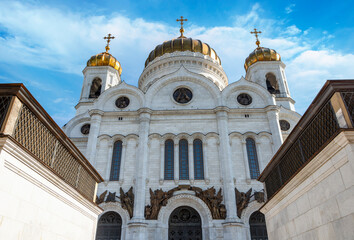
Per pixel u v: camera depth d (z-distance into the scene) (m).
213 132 35.97
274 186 16.59
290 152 13.88
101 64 54.59
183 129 36.72
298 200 12.57
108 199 32.00
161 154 34.94
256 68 51.38
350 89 9.72
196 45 56.97
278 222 15.13
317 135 11.04
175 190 32.31
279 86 49.50
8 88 9.65
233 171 33.97
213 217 30.59
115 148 36.38
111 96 40.44
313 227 11.13
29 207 9.98
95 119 37.62
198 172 34.22
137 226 29.62
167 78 40.75
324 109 10.43
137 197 31.69
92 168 16.72
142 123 36.66
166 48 57.12
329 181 9.96
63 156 13.19
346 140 8.77
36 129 10.81
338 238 9.34
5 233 8.62
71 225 13.54
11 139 8.75
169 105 39.12
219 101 38.62
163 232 30.45
